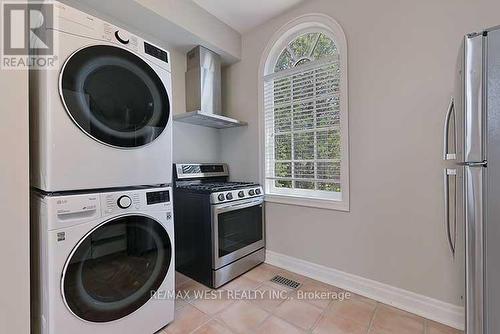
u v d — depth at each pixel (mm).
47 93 1022
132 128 1312
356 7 1839
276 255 2369
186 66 2578
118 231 1251
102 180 1195
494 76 871
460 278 1127
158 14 1911
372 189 1788
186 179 2412
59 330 1044
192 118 2324
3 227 962
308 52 2234
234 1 2143
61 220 1054
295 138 2299
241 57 2676
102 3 1769
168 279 1478
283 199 2311
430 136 1547
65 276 1059
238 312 1634
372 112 1773
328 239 2025
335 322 1529
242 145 2688
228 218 2072
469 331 935
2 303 961
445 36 1486
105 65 1193
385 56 1709
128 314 1284
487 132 884
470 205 921
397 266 1693
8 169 974
